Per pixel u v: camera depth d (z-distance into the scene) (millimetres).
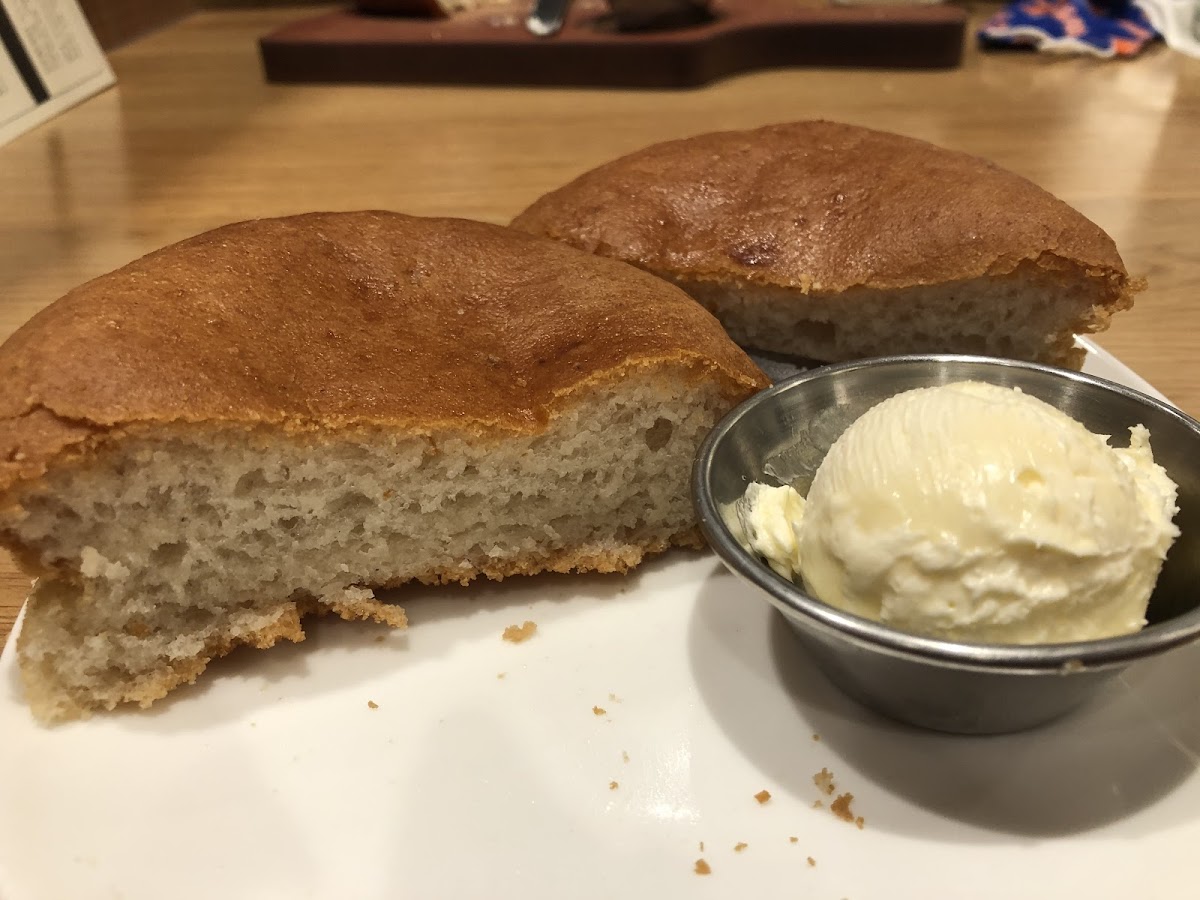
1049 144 341
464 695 159
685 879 134
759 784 145
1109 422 170
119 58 477
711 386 178
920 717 148
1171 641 124
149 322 157
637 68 406
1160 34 454
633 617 173
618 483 181
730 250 215
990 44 452
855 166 226
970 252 200
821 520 150
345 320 176
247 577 168
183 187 328
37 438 144
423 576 178
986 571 135
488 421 166
